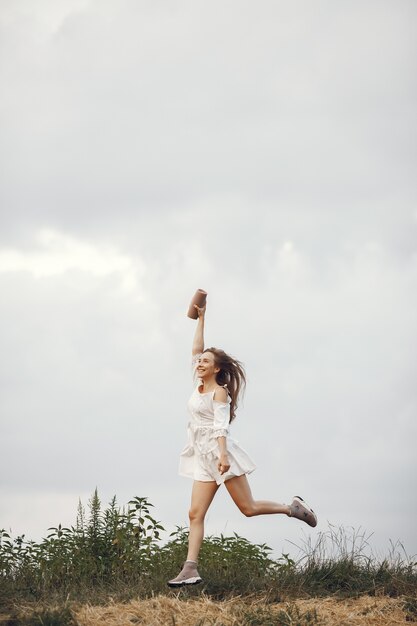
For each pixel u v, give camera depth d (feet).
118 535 35.76
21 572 34.60
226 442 29.30
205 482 29.71
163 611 27.43
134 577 33.24
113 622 26.78
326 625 26.50
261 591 29.76
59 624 26.45
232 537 35.91
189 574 28.84
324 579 30.94
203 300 31.86
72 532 37.01
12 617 27.30
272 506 30.94
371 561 32.19
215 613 27.35
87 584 32.86
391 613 27.76
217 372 30.45
